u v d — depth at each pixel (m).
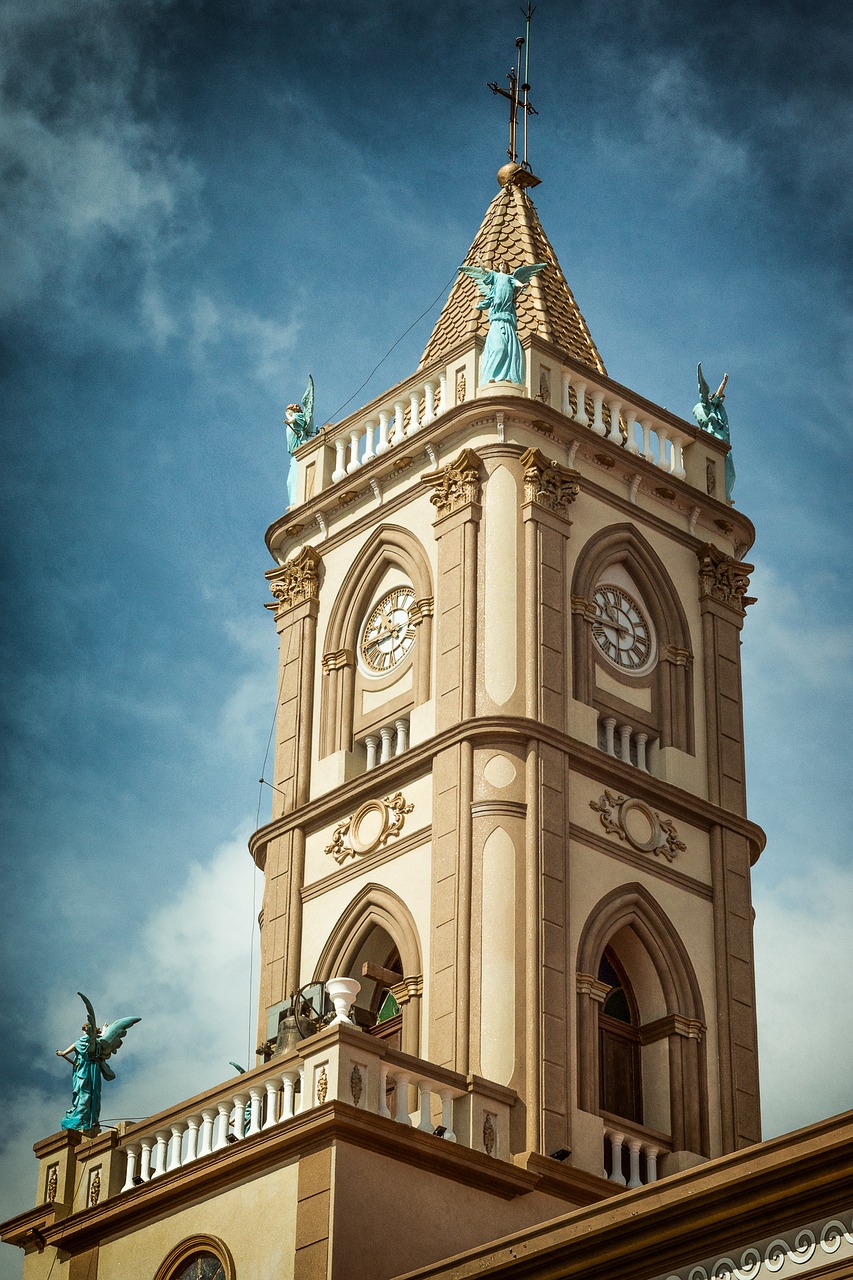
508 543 49.66
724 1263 32.12
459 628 49.09
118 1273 43.03
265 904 50.91
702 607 52.62
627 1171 46.06
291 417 55.94
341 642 52.28
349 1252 39.09
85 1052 47.19
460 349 51.94
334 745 51.31
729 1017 48.34
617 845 48.38
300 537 54.50
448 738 47.91
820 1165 31.19
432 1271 35.75
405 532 51.59
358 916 48.94
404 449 51.88
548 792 47.28
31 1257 45.16
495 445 50.31
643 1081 47.78
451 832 47.12
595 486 51.47
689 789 50.41
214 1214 41.56
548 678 48.50
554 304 54.75
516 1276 34.56
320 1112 39.94
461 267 52.34
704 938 49.12
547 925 46.06
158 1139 43.66
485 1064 44.81
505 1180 42.09
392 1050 41.69
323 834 50.59
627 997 48.56
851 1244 30.88
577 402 52.22
